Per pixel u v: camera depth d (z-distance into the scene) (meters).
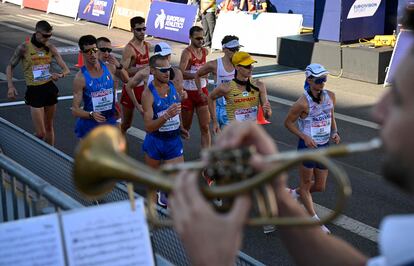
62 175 4.93
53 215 2.22
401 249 1.00
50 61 8.71
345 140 9.71
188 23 18.36
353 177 8.04
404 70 0.95
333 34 14.27
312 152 1.06
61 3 24.33
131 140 10.00
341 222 6.80
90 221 2.22
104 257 2.21
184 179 1.06
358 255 1.40
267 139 1.33
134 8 20.42
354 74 13.79
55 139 10.01
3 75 14.38
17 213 3.65
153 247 3.86
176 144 6.79
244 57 6.85
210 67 8.19
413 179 0.93
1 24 22.31
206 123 8.75
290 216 1.41
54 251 2.20
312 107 6.33
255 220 1.10
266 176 1.04
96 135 1.29
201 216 1.01
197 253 1.00
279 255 6.13
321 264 1.41
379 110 1.00
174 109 6.49
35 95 8.64
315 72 6.21
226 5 18.20
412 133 0.92
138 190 5.96
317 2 14.41
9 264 2.19
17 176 3.44
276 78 14.12
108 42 8.36
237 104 6.95
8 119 11.15
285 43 15.30
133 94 8.18
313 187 6.41
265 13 16.61
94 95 7.43
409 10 1.00
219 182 1.10
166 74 6.57
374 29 14.88
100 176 1.24
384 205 7.21
